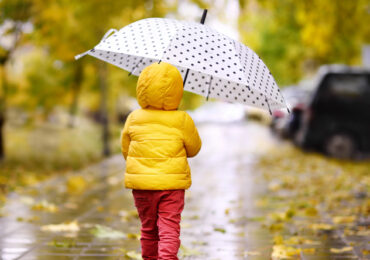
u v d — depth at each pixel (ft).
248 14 56.80
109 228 27.63
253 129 146.51
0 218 30.81
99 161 65.16
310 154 73.41
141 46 17.03
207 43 17.75
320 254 23.17
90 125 133.80
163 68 17.90
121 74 86.53
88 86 92.22
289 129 84.02
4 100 61.41
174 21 18.80
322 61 130.52
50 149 78.02
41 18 53.21
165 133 17.92
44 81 86.89
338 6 53.11
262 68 18.85
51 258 22.38
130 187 17.98
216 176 52.44
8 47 57.52
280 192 41.81
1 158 62.80
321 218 31.37
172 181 17.62
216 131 137.59
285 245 24.73
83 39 56.34
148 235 18.76
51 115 126.21
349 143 65.62
